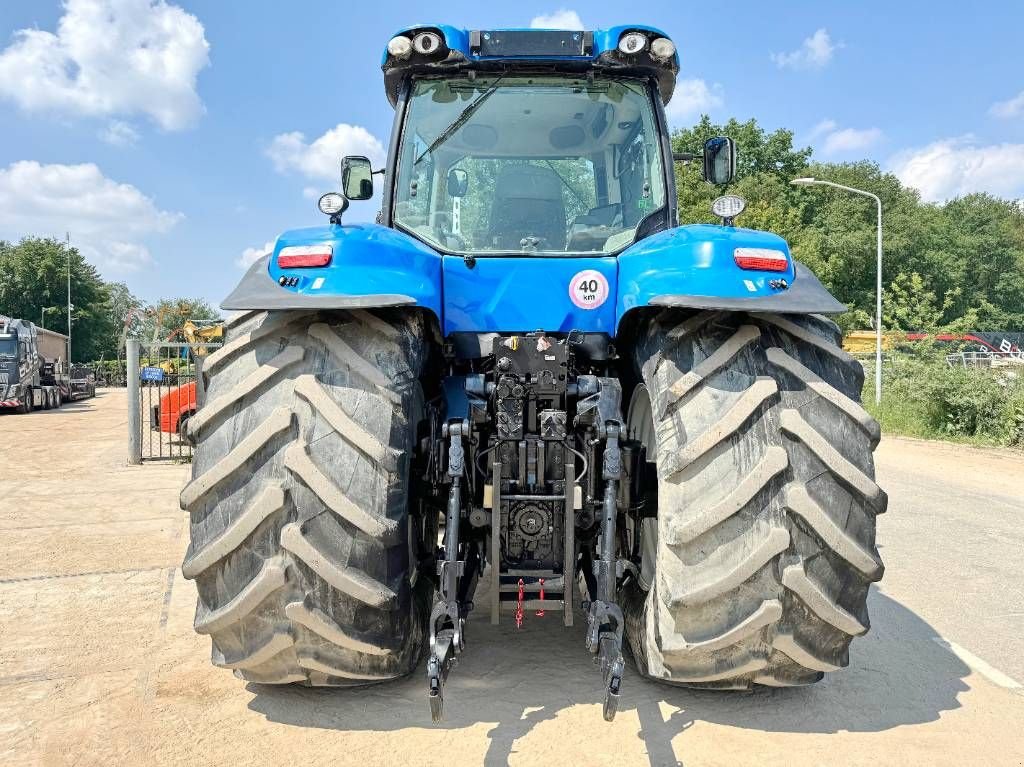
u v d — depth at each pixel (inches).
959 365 633.6
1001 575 197.9
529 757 99.3
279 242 106.8
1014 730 110.6
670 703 115.3
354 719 109.7
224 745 103.3
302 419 98.3
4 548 222.5
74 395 1294.3
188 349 478.0
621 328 123.3
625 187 143.9
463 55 138.3
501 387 110.8
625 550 126.1
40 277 2696.9
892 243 2049.7
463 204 142.2
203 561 96.1
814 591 94.3
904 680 128.2
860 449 99.6
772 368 101.4
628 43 137.3
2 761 100.4
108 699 118.6
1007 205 2950.3
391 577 97.8
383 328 105.7
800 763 99.5
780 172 2078.0
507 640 141.6
